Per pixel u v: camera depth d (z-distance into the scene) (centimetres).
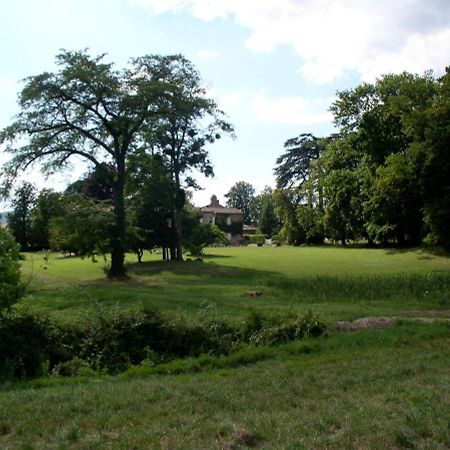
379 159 5925
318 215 7469
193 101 3459
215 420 645
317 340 1253
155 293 2267
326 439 559
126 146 3403
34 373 1086
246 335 1317
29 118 3130
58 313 1697
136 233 3609
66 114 3244
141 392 798
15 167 3184
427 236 4775
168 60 3447
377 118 5928
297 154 9206
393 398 711
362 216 6272
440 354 1040
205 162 4481
